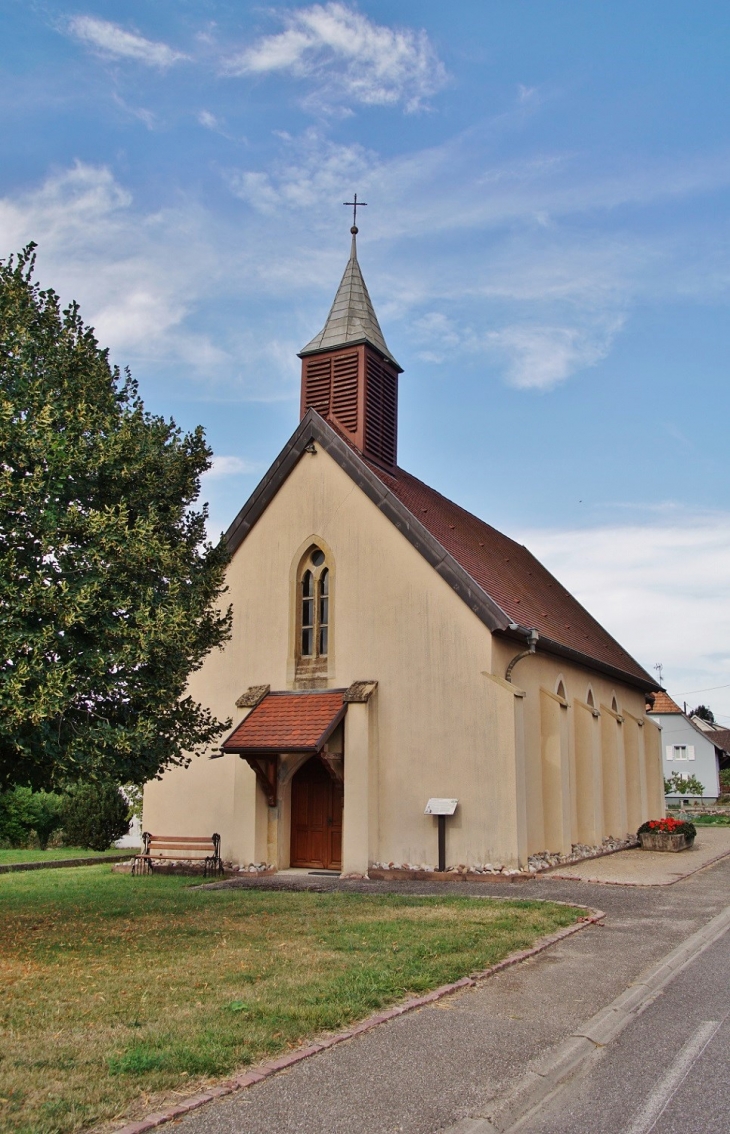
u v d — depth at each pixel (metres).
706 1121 6.18
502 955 10.66
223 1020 7.76
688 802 64.69
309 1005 8.22
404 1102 6.29
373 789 19.86
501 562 27.09
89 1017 7.91
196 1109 6.07
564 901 15.33
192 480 14.52
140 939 11.75
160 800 22.98
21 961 10.41
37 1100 6.00
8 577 11.01
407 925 12.41
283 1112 6.07
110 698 12.40
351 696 19.88
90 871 22.06
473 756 19.05
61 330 13.52
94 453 12.08
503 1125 6.08
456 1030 7.89
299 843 21.22
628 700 30.50
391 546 20.81
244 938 11.70
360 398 23.62
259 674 22.11
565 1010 8.59
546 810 21.22
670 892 16.47
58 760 11.48
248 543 22.91
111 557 11.89
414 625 20.20
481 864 18.58
